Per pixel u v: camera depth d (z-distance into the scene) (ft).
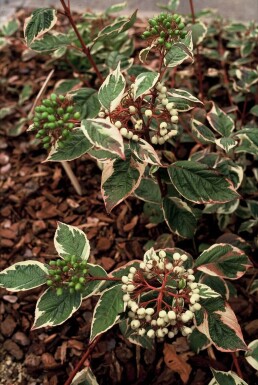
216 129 1.54
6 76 2.80
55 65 2.73
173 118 1.23
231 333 1.21
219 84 2.34
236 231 1.93
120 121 1.24
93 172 2.27
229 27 2.48
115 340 1.72
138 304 1.20
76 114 1.11
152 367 1.65
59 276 1.16
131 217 2.07
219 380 1.29
